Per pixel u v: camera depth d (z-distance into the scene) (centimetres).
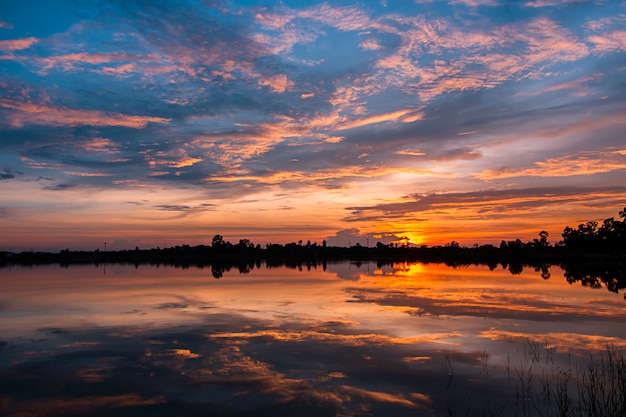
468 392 1174
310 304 2673
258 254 17162
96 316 2292
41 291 3584
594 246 12381
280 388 1212
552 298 2914
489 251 12762
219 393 1177
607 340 1717
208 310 2466
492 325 2006
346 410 1068
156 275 5666
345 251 17225
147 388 1216
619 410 997
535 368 1364
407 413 1050
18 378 1302
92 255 17525
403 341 1709
